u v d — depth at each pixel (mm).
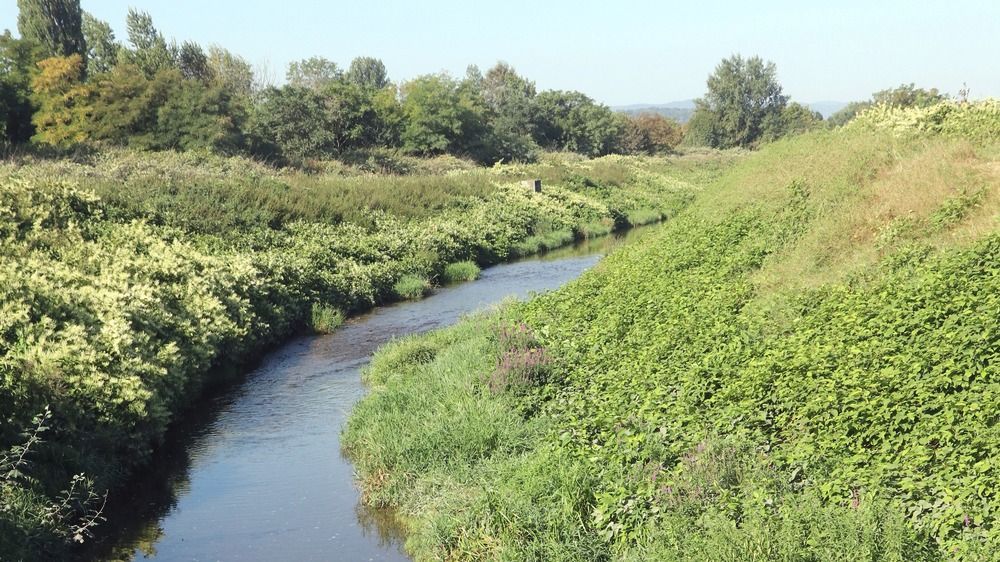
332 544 10258
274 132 56844
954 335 9445
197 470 12797
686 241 21797
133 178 30219
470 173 52938
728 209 23906
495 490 10094
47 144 43406
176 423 14953
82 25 78750
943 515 7180
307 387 17125
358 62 132000
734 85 120375
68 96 48656
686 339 13398
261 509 11320
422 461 11891
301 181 37562
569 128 97188
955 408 8289
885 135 25109
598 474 9836
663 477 9180
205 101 48125
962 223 14391
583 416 11875
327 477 12391
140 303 15977
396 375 16531
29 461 10289
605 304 17344
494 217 38438
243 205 28781
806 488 8102
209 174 35469
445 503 10539
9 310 13305
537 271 31641
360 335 21844
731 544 6984
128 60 69938
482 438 11898
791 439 9383
